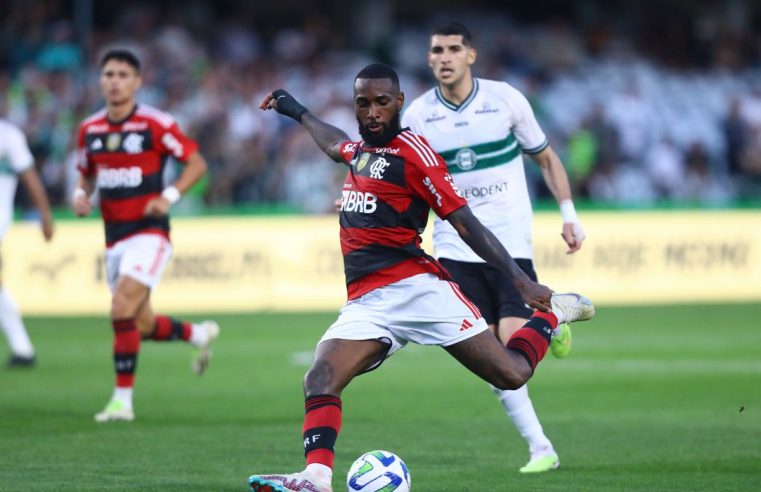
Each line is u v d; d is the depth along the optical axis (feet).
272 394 121.19
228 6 318.86
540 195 250.37
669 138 273.95
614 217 224.53
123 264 104.99
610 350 159.74
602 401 116.37
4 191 131.85
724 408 111.75
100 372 137.59
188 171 106.11
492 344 67.62
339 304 214.48
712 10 331.16
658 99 284.20
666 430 99.14
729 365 144.46
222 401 116.06
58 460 83.25
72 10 285.23
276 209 215.31
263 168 244.63
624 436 96.17
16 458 83.97
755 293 231.71
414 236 67.05
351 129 262.47
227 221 211.41
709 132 276.62
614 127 265.95
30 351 142.72
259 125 252.62
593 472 80.23
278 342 168.35
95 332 180.34
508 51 299.38
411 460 85.25
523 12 339.57
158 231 106.73
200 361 117.50
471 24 319.27
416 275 66.69
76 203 108.88
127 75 105.19
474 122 84.79
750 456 86.74
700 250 229.04
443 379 134.41
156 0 301.43
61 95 249.34
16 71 265.95
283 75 274.16
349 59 294.87
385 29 318.86
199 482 75.20
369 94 64.54
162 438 93.50
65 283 204.64
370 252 66.59
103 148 106.01
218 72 265.95
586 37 309.22
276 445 90.43
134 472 78.74
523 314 82.94
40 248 204.03
